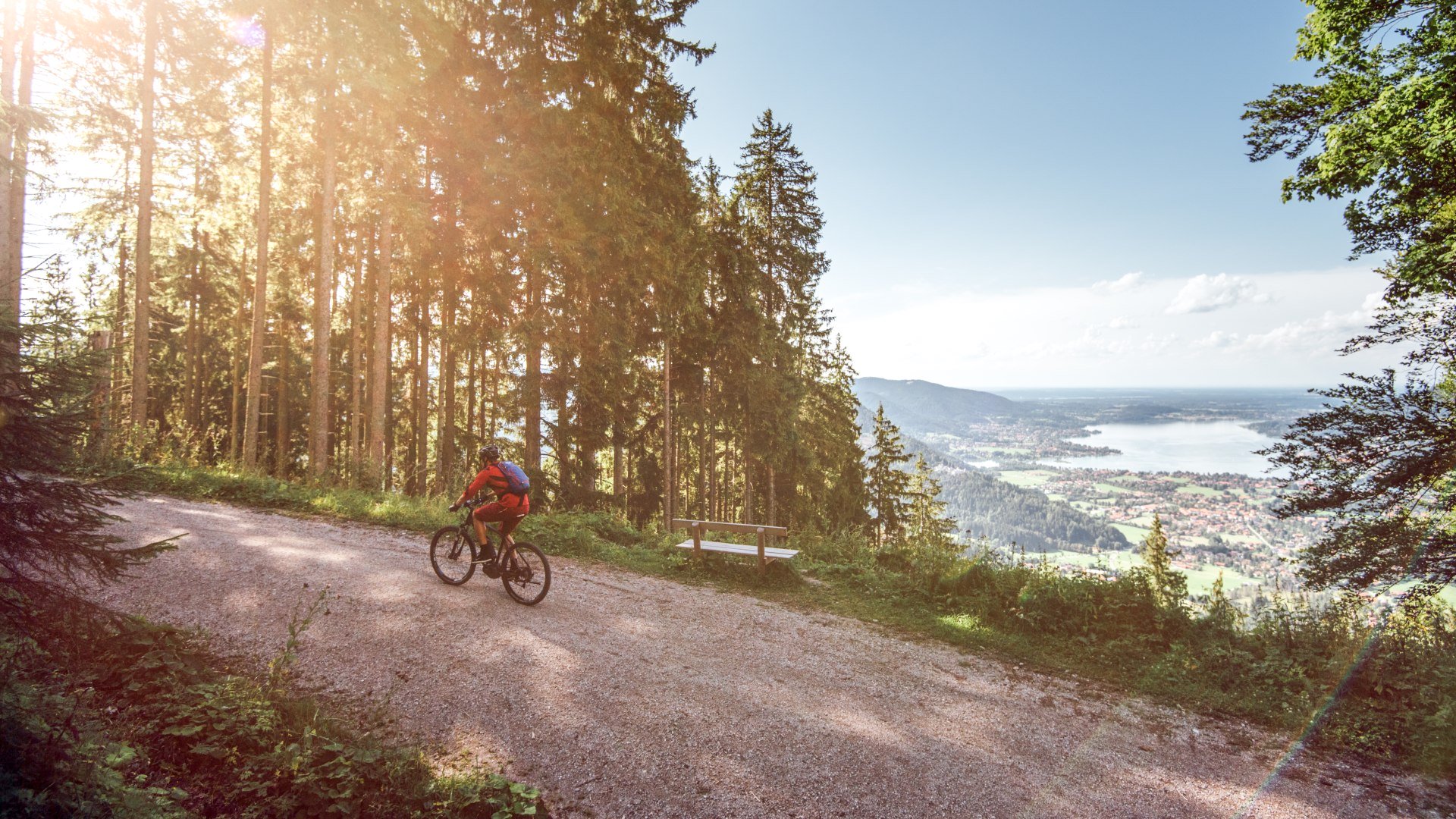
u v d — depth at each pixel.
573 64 17.25
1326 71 10.03
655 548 11.64
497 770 4.29
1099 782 4.57
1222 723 5.59
